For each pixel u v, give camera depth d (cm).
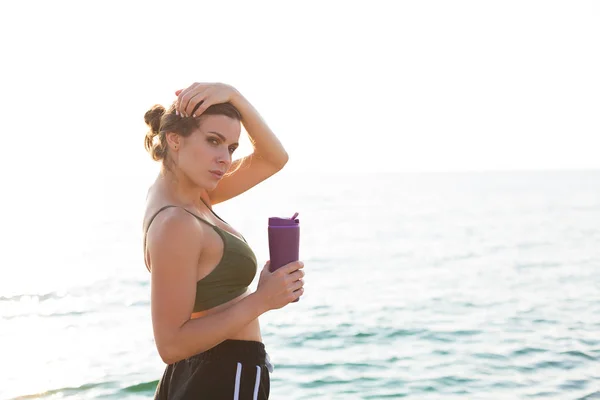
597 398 596
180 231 200
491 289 1253
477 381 656
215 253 211
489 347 790
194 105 208
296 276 206
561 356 741
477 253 1884
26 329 920
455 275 1461
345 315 1009
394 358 749
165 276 198
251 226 2900
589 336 837
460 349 784
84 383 657
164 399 225
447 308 1061
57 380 667
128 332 891
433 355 760
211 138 209
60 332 898
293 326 930
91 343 828
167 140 214
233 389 215
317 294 1221
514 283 1325
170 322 198
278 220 212
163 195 216
